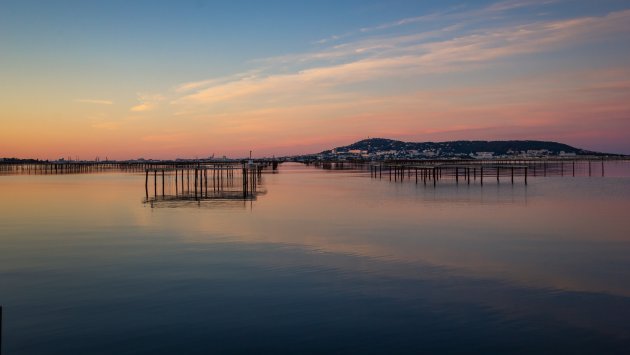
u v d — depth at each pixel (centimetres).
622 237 2639
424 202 4641
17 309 1434
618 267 1938
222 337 1230
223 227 3028
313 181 8844
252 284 1686
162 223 3222
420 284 1683
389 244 2431
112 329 1280
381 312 1402
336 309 1427
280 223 3200
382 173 12669
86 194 5881
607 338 1224
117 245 2420
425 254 2186
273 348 1170
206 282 1712
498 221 3278
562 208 4075
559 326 1300
